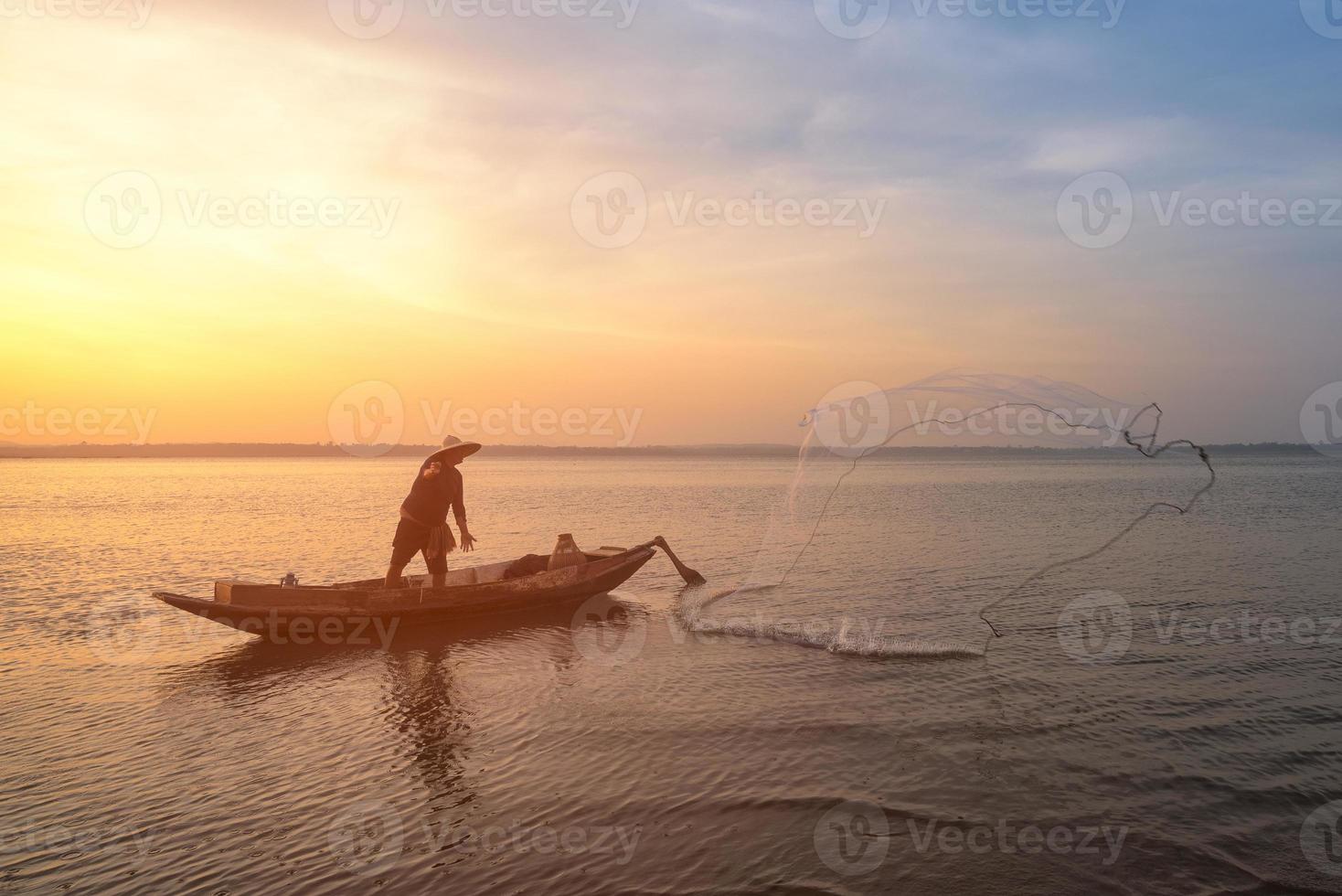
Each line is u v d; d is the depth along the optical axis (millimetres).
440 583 12344
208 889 5113
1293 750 7113
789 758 7059
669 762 7012
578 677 9555
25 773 6926
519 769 6922
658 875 5234
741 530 24297
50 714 8430
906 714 8062
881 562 15484
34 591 15188
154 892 5070
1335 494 33156
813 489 13664
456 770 6926
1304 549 17516
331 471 108688
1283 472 68312
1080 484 36625
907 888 5070
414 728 7961
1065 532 18922
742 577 16031
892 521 19781
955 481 38406
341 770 6957
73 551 20656
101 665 10305
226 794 6488
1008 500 25328
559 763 7027
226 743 7578
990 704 8312
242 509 34844
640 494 44906
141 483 65875
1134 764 6848
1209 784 6473
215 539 23141
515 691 9078
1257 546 17906
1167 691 8648
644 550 14602
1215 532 19734
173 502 40000
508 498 40656
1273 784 6465
